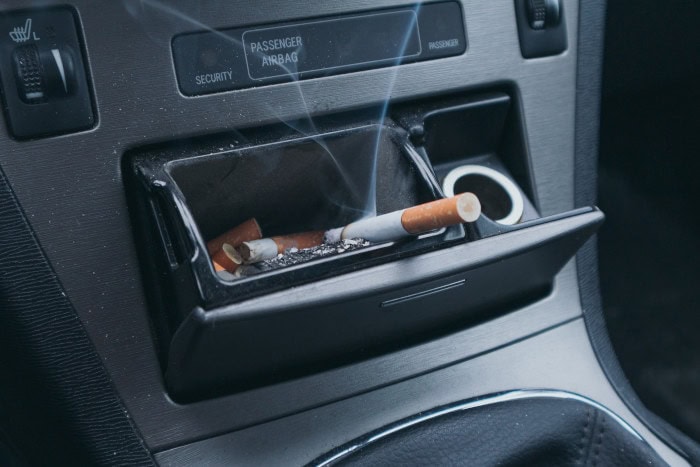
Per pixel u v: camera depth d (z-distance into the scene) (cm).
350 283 69
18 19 68
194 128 75
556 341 95
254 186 82
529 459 87
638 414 96
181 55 74
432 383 87
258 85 77
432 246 74
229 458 77
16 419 81
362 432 82
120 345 74
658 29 113
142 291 75
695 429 125
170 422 77
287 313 68
